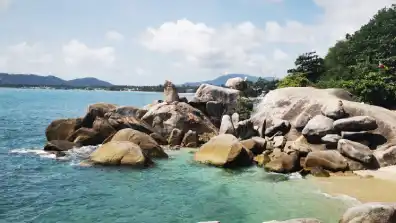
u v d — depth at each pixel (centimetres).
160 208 1391
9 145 2698
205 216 1314
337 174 1841
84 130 2562
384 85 3056
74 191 1574
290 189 1616
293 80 3638
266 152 2153
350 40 4562
